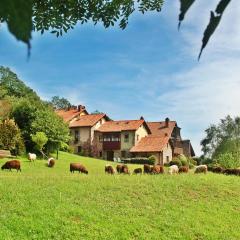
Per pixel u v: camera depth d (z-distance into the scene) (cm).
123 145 7744
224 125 8838
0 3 94
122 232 1731
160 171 3797
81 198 2127
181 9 108
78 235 1648
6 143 4881
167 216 1998
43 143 5175
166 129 8469
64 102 13612
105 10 574
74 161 5338
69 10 523
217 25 111
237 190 2672
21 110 5469
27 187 2205
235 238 1825
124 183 2564
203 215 2091
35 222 1694
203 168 3806
